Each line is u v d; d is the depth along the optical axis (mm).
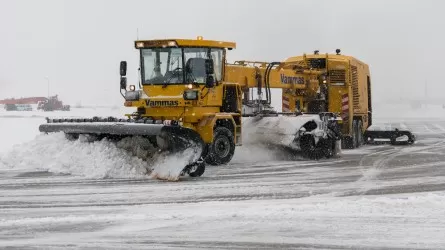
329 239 8516
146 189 13109
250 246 8234
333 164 18453
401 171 16516
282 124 19719
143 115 17391
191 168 14961
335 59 25484
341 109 25469
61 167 15609
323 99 24812
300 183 14133
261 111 20266
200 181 14406
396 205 10672
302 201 11555
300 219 9688
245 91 19938
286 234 8797
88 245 8344
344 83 25438
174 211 10461
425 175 15578
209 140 16922
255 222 9516
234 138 18141
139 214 10219
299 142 19859
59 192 12695
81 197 12109
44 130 17250
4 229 9234
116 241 8539
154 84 17203
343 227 9164
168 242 8469
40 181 14195
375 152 23203
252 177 15188
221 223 9484
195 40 17078
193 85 16938
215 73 17609
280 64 21234
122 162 15234
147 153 15438
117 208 10906
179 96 16875
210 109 17359
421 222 9422
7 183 13891
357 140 26484
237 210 10422
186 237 8711
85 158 15492
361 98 27609
